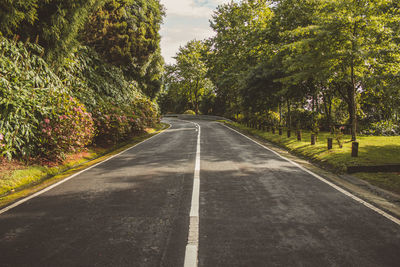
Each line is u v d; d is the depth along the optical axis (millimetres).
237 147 12883
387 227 3789
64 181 6875
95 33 18391
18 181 6559
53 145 8719
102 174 7547
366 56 10867
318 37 11867
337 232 3629
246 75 25031
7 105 7312
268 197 5184
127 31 20078
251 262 2895
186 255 3055
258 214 4305
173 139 17312
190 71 57500
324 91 21266
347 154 9508
